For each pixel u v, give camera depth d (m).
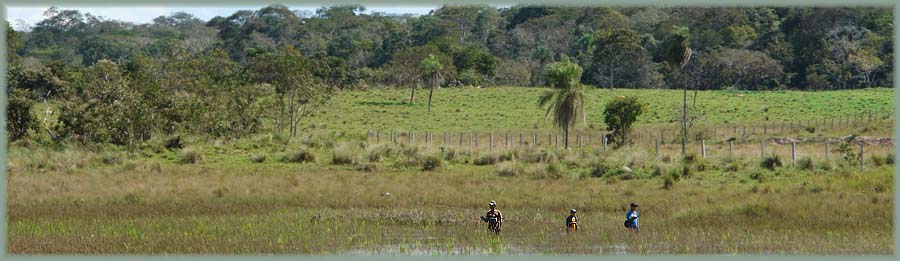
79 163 165.88
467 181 140.88
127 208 107.94
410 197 120.06
